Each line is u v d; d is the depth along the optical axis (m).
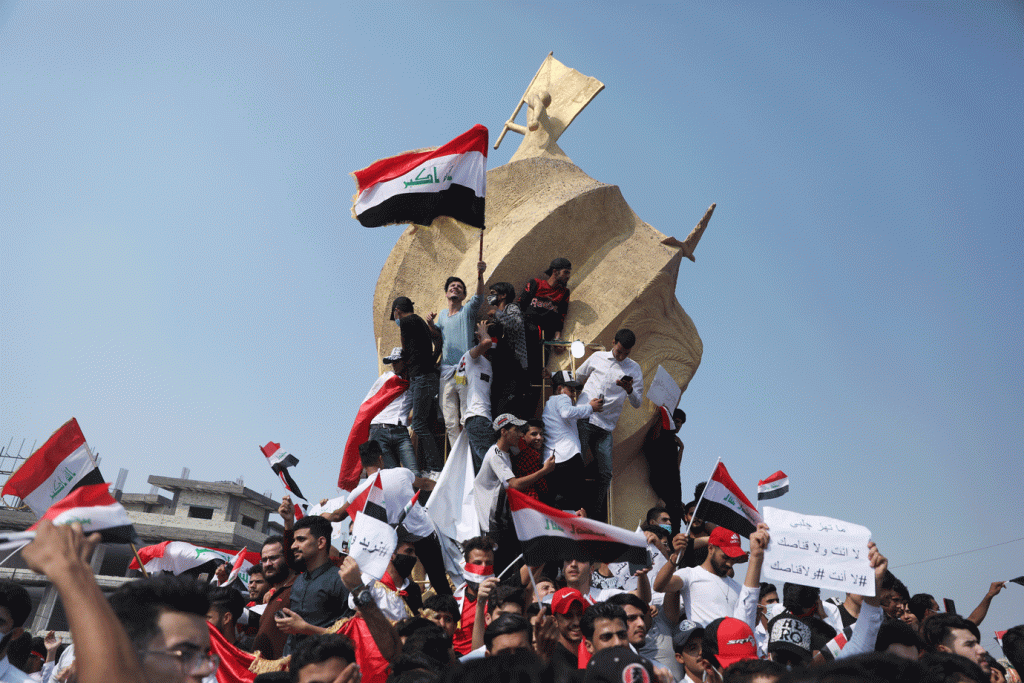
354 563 6.00
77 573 2.26
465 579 8.38
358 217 12.45
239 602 7.42
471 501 12.10
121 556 30.70
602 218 16.86
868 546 6.69
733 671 4.96
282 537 7.68
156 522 34.34
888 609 7.97
